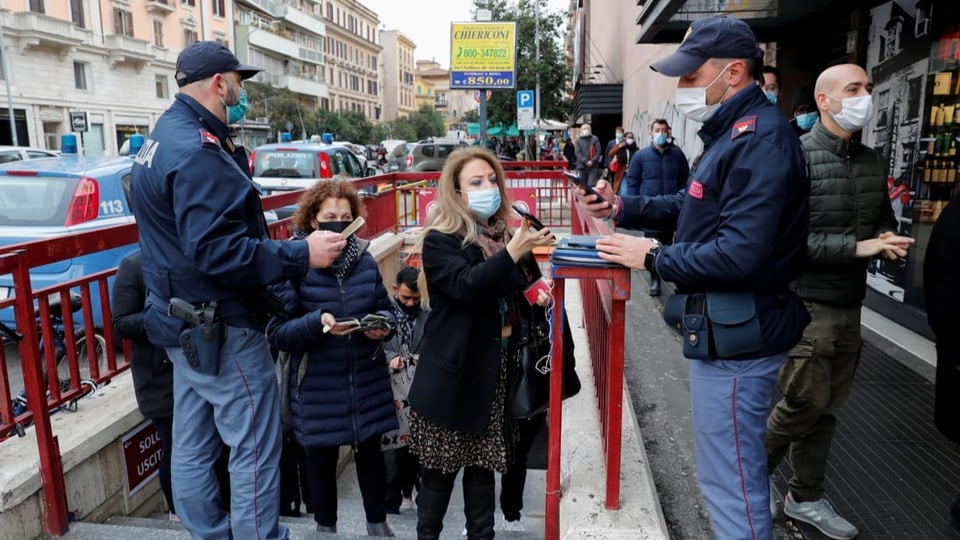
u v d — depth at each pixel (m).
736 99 2.04
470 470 2.65
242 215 2.35
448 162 2.53
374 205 7.86
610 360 2.28
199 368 2.40
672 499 3.13
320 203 3.30
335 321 3.01
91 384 3.40
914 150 5.27
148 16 39.28
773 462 2.89
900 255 2.54
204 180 2.26
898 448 3.47
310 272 3.21
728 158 1.96
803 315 2.11
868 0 6.00
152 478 3.60
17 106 30.44
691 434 3.77
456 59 17.16
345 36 81.12
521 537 3.41
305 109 57.53
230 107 2.60
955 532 2.11
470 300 2.33
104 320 3.50
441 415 2.42
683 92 2.11
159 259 2.41
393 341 3.87
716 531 2.09
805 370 2.66
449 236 2.45
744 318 1.97
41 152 15.70
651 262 2.06
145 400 3.15
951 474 3.21
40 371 2.79
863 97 2.60
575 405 3.32
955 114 4.73
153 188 2.35
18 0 30.20
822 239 2.60
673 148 7.16
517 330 2.60
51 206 5.64
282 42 59.84
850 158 2.78
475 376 2.44
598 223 2.88
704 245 1.95
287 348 3.13
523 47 27.94
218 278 2.29
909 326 5.34
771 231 1.86
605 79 24.97
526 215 2.23
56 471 2.86
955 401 2.03
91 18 34.50
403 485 4.47
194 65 2.43
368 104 90.12
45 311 3.09
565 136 32.50
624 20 20.20
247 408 2.53
